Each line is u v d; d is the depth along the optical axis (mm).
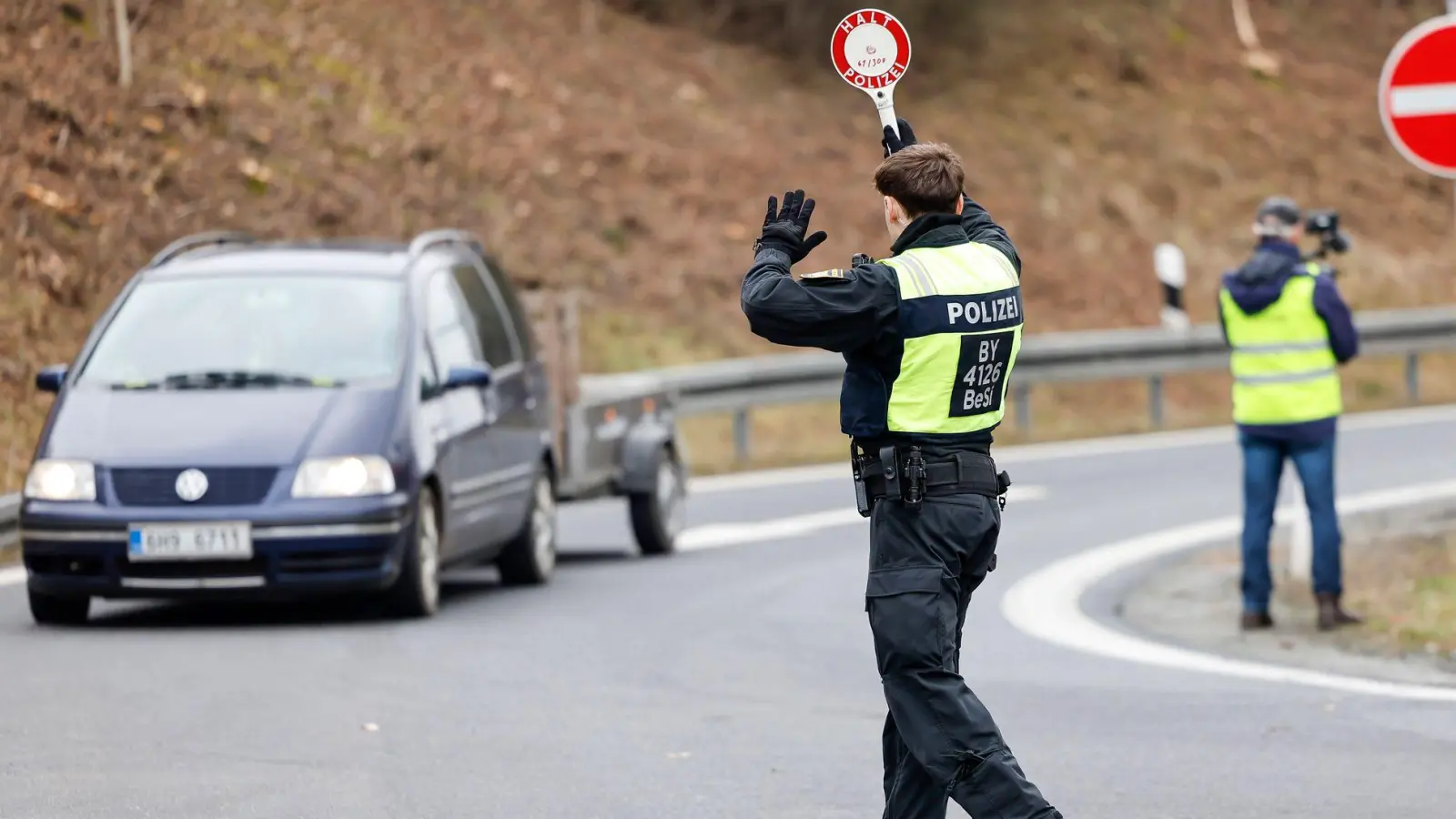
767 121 112812
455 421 42406
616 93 108750
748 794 24750
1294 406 39781
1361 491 62156
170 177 80312
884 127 21328
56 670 33781
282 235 81312
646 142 104062
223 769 25922
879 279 19109
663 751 27516
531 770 26125
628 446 51844
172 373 41375
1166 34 136250
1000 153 117750
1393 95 37656
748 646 37500
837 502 63219
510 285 49531
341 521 38562
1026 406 85625
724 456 80750
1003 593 45062
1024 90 125375
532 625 39906
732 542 54719
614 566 50500
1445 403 96000
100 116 80250
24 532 38906
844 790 25047
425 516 40438
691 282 93812
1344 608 41781
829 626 40156
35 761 26281
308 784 25109
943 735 19047
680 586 46250
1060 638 38938
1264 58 138250
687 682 33531
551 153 98625
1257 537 40344
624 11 122750
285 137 87562
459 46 105438
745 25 124625
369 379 40969
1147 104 128250
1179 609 43250
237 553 38219
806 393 79188
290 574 38625
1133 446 78188
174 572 38531
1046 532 54938
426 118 96062
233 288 43281
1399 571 45875
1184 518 57844
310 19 98938
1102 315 105000
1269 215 40406
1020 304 19953
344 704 30797
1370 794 24938
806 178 107000
